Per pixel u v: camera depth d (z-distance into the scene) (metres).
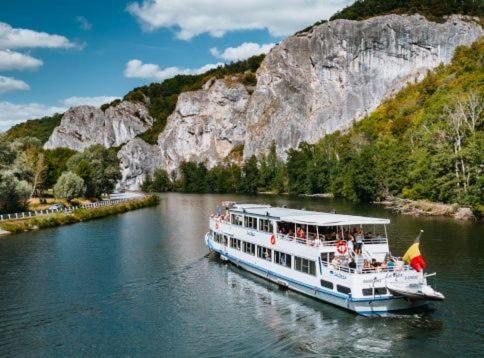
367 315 31.72
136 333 31.27
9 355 28.48
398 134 145.12
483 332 29.33
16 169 104.56
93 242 64.19
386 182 112.19
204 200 153.12
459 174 86.75
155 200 139.62
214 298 37.94
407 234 62.53
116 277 45.16
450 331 29.59
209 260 51.72
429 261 46.50
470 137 87.50
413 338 28.73
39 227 78.56
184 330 31.44
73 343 29.98
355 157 133.00
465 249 51.78
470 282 39.34
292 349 27.86
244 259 45.84
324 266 34.25
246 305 35.84
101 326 32.69
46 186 131.75
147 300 38.03
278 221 40.25
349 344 28.19
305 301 35.94
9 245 62.69
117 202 117.88
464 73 154.38
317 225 35.53
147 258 53.16
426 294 29.27
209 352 27.95
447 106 98.31
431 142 98.19
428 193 93.00
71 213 89.75
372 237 37.59
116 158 168.50
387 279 31.48
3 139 106.25
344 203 116.56
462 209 79.62
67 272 47.38
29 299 38.84
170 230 75.06
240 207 50.56
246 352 27.73
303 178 176.50
